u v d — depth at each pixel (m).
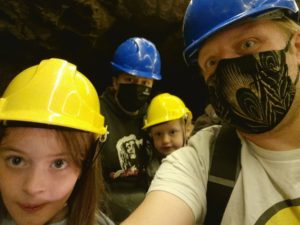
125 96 2.12
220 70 0.83
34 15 4.07
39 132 0.75
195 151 0.89
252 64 0.79
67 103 0.79
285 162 0.77
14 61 4.53
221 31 0.80
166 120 2.27
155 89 5.98
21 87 0.80
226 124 0.92
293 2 0.81
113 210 1.89
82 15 4.09
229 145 0.87
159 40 4.94
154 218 0.76
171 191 0.81
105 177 1.94
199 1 0.85
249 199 0.77
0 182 0.75
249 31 0.79
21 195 0.74
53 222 0.86
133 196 1.99
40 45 4.34
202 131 0.97
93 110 0.87
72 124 0.77
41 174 0.74
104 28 4.31
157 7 4.43
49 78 0.81
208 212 0.82
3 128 0.75
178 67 5.56
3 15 4.06
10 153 0.75
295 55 0.81
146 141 2.22
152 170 2.20
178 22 4.70
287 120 0.79
